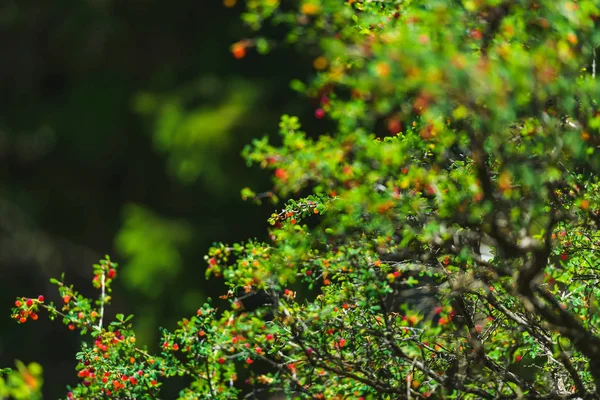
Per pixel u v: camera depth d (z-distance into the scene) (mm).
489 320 7574
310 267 6809
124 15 34938
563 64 5262
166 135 29312
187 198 29297
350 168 5902
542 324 7441
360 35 5984
